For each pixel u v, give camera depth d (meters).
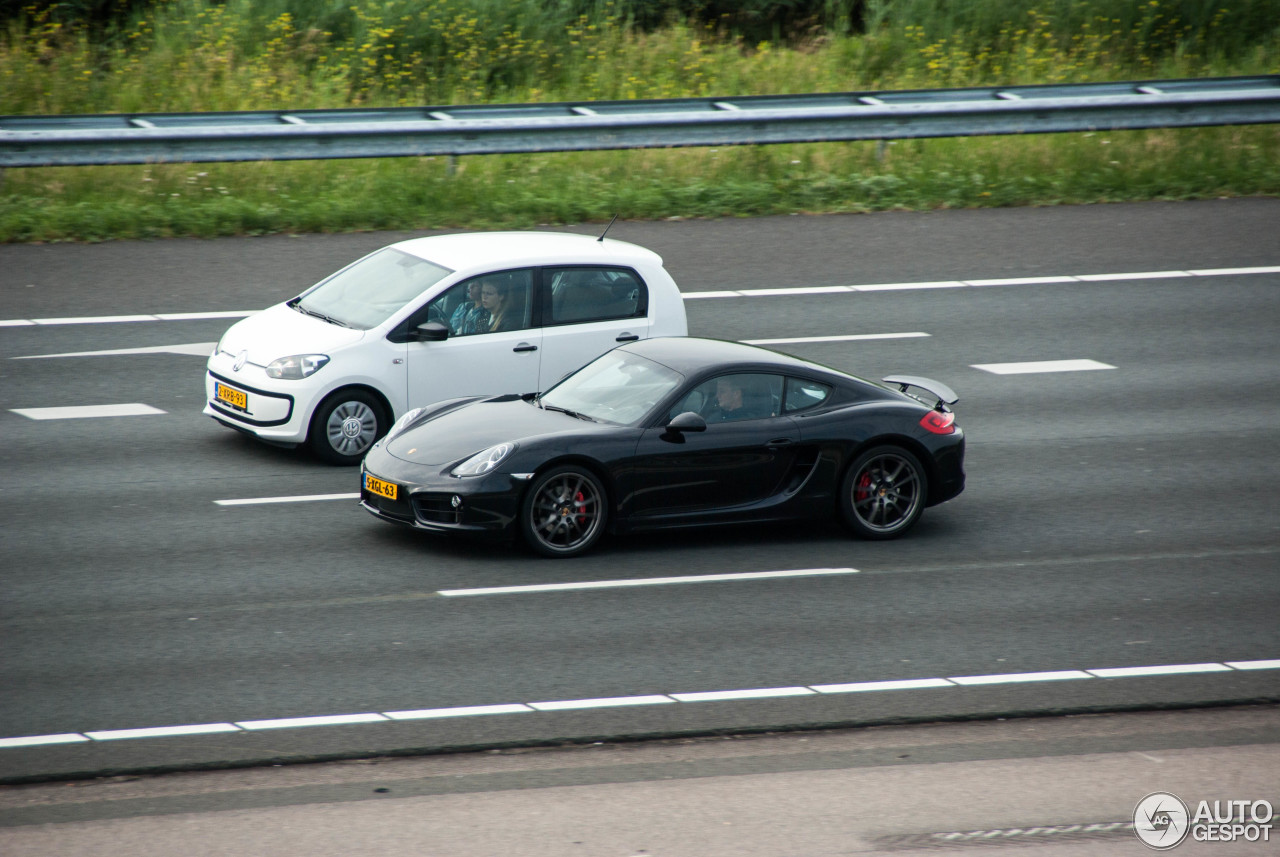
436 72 67.56
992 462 33.28
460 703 20.61
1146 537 28.98
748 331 41.50
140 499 29.03
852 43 74.12
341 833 16.89
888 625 24.19
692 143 55.22
